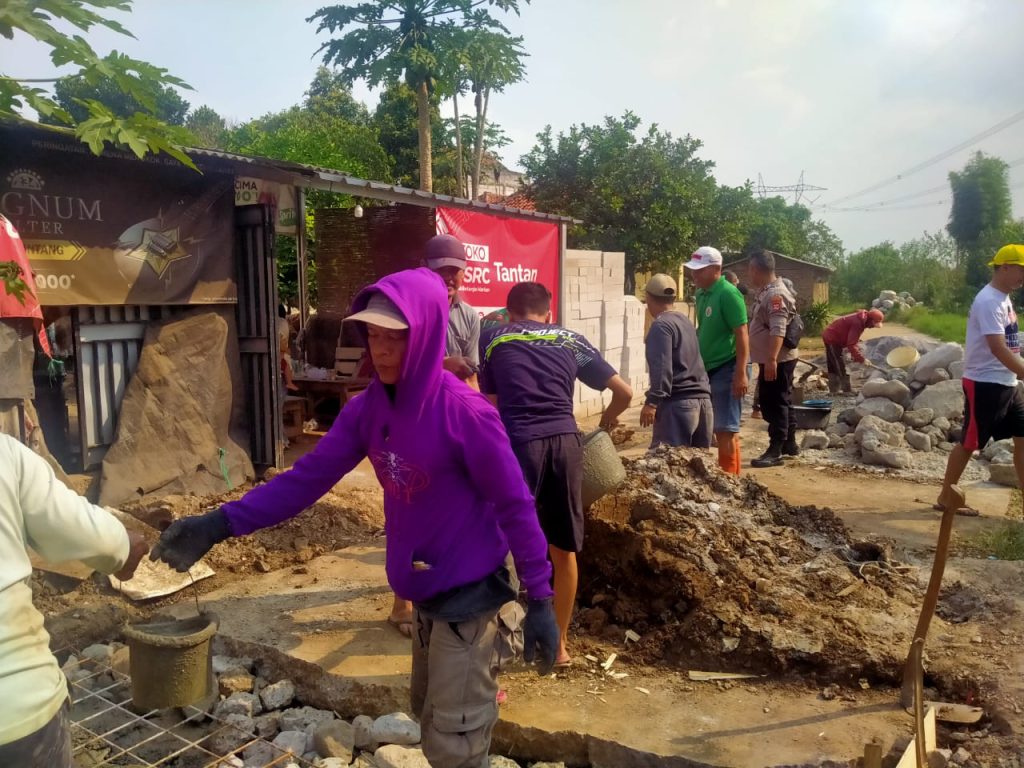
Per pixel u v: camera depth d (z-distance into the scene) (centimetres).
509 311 416
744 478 555
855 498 726
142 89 336
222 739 357
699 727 348
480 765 266
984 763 317
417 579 257
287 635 433
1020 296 3650
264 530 589
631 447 965
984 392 611
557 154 3006
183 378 699
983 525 631
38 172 590
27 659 201
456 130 2780
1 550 197
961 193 5744
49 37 292
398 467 254
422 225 986
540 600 257
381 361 245
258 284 744
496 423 253
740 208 3238
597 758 341
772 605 422
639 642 425
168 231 678
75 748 346
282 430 770
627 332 1362
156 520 609
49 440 701
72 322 634
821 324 3481
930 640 408
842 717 353
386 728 355
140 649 316
